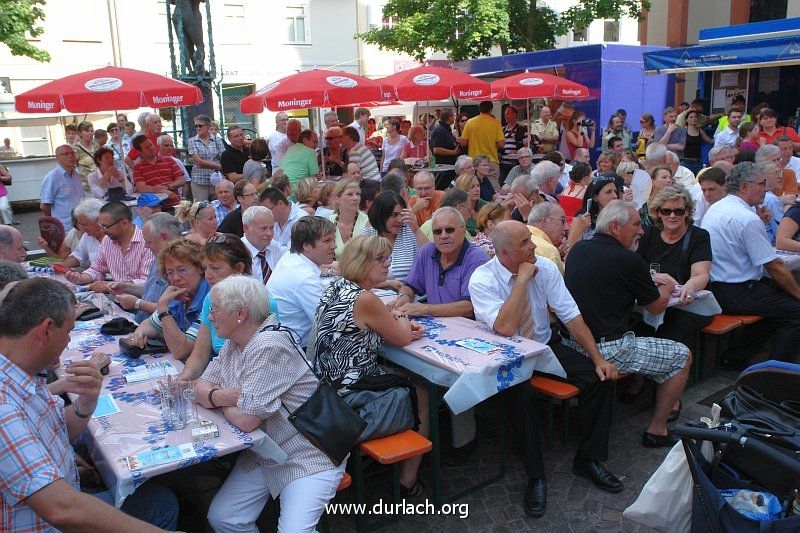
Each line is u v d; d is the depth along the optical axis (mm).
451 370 3191
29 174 16750
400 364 3566
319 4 24547
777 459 2217
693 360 4895
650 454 3951
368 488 3721
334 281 3479
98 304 4582
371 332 3381
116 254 5301
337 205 5578
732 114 10367
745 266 4906
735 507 2471
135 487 2352
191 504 3410
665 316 4715
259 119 24234
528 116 11586
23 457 1911
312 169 9352
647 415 4473
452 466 3930
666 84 14539
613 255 3873
